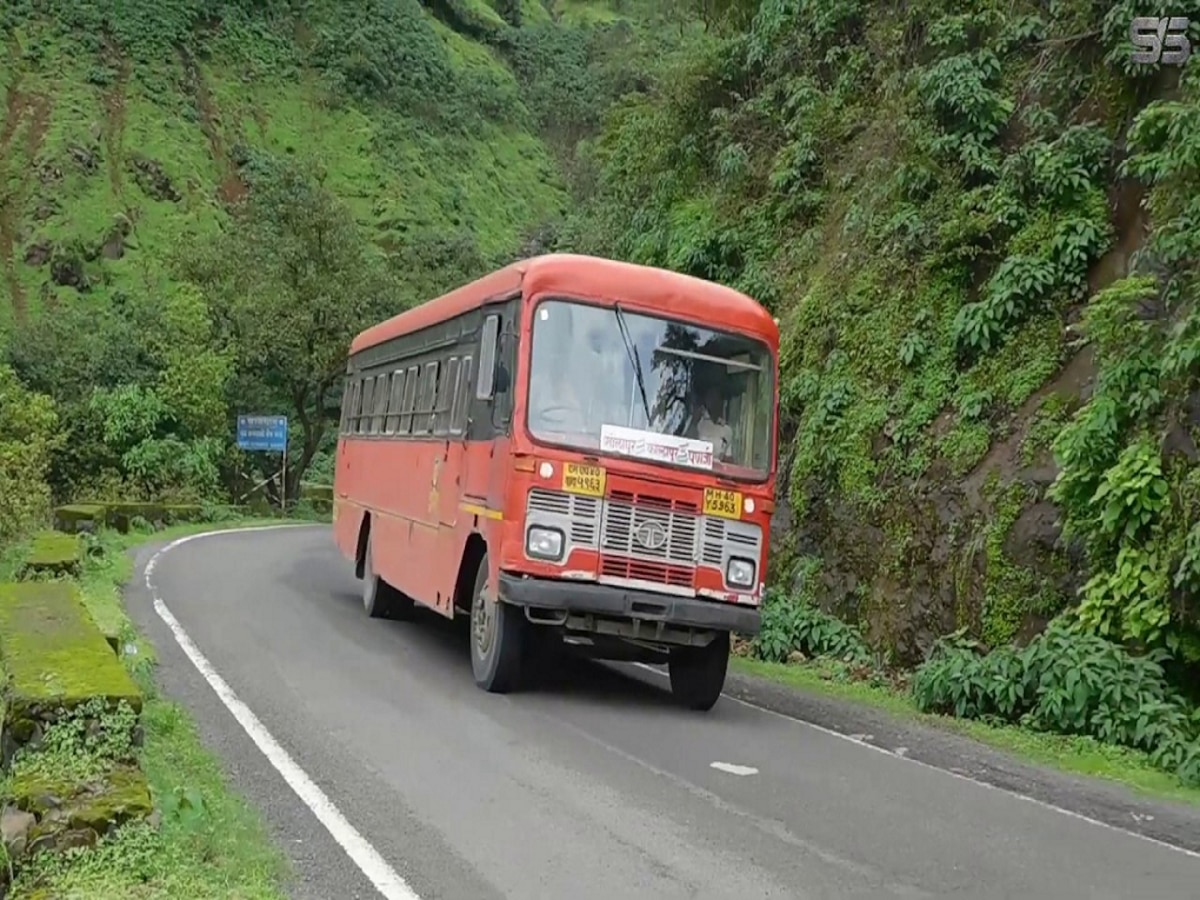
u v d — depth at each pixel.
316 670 10.40
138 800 5.39
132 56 80.12
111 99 76.62
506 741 8.16
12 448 23.59
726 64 21.61
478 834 6.05
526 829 6.18
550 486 9.25
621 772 7.51
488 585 9.95
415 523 12.65
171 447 33.44
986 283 14.07
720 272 19.58
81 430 33.81
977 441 12.91
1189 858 6.50
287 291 36.69
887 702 11.12
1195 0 13.02
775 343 10.12
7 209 66.56
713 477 9.63
